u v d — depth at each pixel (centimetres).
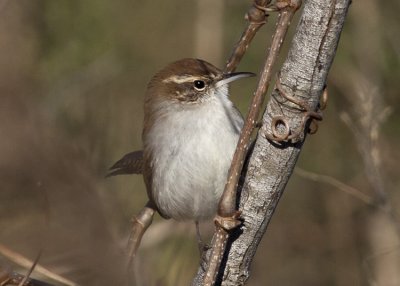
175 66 1005
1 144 1061
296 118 671
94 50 1520
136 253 896
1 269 722
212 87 978
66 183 1002
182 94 979
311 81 658
